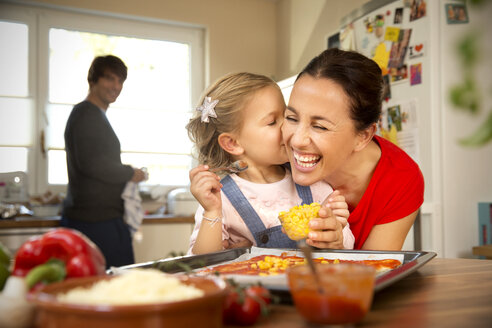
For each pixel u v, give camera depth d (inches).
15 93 139.6
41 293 18.4
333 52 42.6
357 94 40.3
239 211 51.7
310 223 38.6
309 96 40.4
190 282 22.0
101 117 96.8
